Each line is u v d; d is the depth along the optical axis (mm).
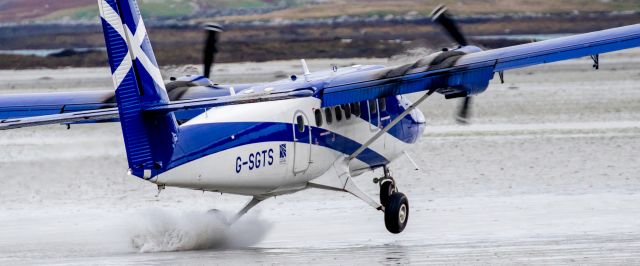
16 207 83250
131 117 52531
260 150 58688
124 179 95188
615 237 60219
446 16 68938
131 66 52688
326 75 65750
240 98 51750
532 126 133875
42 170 100312
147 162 52875
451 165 101562
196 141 55094
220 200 84625
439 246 58031
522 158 104812
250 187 59219
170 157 53781
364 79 61938
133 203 84188
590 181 90062
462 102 65688
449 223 69562
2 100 65000
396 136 71438
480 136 123938
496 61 61750
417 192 86938
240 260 52469
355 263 51188
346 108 66000
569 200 79688
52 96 65750
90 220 75375
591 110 151625
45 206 83500
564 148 110812
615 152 106750
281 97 51844
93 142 106312
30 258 55750
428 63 62031
